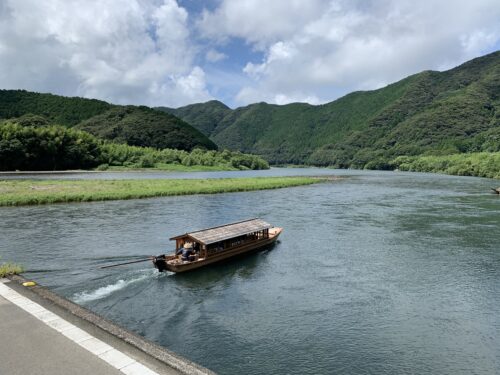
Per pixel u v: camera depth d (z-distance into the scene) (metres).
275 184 89.25
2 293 15.88
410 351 16.69
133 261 28.16
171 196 68.75
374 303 21.62
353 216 49.19
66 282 24.20
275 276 26.16
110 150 175.12
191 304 21.28
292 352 16.48
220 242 30.30
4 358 10.54
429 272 26.89
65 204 56.59
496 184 100.75
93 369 10.11
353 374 15.01
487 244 34.44
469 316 20.09
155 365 10.59
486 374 15.13
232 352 16.41
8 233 36.91
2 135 138.88
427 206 58.22
